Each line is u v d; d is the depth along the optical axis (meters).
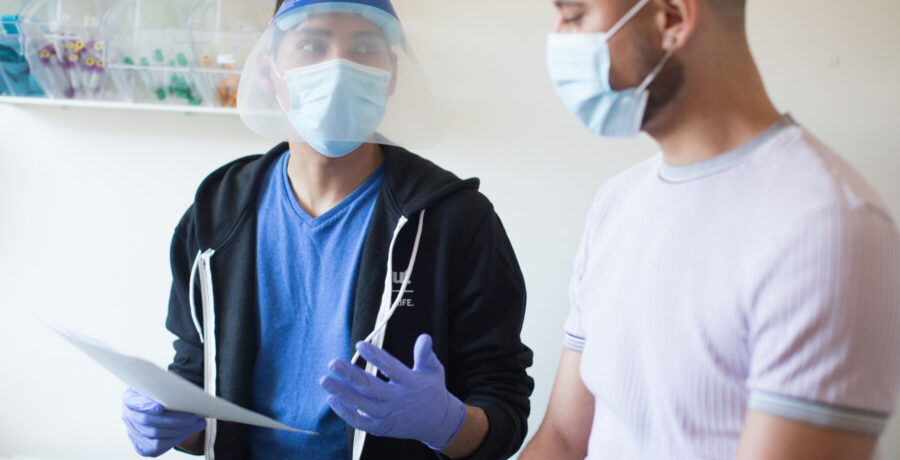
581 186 2.10
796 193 0.63
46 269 2.19
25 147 2.13
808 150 0.66
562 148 2.08
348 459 1.12
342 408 0.95
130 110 2.11
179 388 0.86
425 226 1.15
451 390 1.20
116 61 1.92
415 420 0.96
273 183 1.21
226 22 1.89
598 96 0.77
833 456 0.58
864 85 1.96
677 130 0.76
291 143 1.17
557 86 0.82
